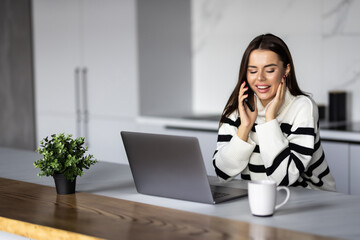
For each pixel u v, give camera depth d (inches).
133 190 69.9
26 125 189.9
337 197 64.4
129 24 157.2
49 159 66.4
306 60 149.6
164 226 52.7
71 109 175.3
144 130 158.6
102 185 73.4
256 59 74.1
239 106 73.1
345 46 141.9
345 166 120.0
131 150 66.1
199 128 147.8
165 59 165.2
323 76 146.7
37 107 185.8
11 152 106.7
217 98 169.5
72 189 68.6
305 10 148.6
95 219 55.8
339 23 142.4
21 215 58.2
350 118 142.6
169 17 165.0
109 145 167.3
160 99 164.9
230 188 69.3
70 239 51.5
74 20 170.7
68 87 175.2
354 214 56.3
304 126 73.9
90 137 171.8
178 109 170.4
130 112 160.9
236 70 164.1
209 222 53.9
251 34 159.9
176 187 63.6
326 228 51.1
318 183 80.0
